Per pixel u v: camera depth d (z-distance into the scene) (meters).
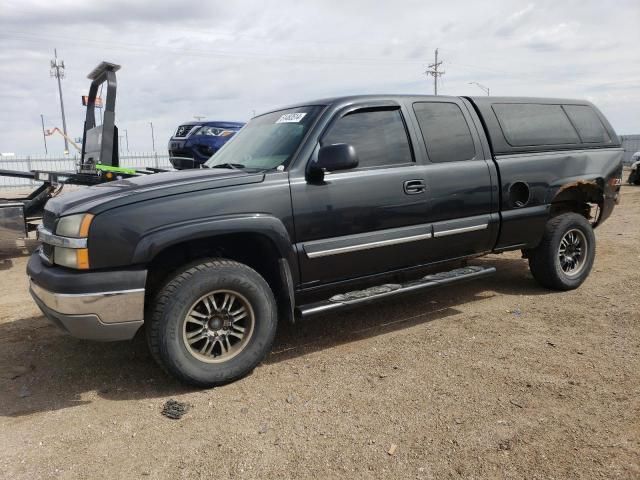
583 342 4.21
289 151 4.02
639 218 10.59
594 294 5.50
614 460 2.67
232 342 3.76
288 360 4.09
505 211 5.02
